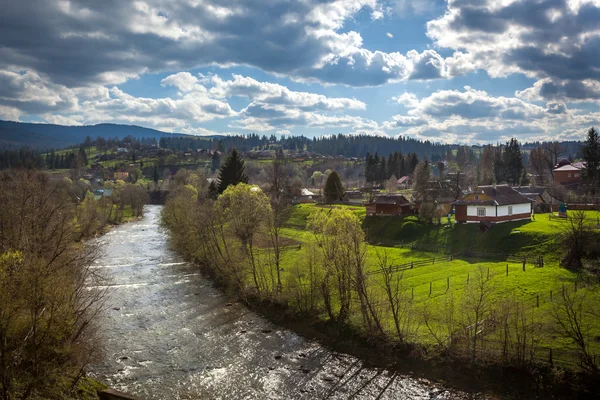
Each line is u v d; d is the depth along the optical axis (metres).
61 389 28.62
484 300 39.16
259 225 60.53
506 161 149.50
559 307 38.16
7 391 25.80
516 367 31.77
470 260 64.12
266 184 145.62
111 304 51.41
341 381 33.81
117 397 30.05
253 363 36.94
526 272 52.62
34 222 43.00
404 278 54.69
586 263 53.69
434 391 32.03
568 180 126.81
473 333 34.75
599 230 58.25
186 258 77.12
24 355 27.38
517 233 70.12
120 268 70.19
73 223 58.28
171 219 86.19
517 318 34.88
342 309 43.31
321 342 41.25
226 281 59.44
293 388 32.75
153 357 37.75
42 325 28.77
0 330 25.94
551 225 73.00
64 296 30.58
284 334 43.47
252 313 49.38
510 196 82.31
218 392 32.09
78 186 169.88
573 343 33.19
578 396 29.05
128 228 118.06
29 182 47.34
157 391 32.06
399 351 36.91
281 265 62.09
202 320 47.03
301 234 93.31
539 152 155.75
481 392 31.44
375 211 101.56
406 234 85.00
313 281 45.25
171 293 56.66
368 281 43.19
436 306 42.59
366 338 39.34
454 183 115.94
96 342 34.38
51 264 36.81
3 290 26.73
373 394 31.84
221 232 63.03
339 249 41.53
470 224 80.50
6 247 38.59
